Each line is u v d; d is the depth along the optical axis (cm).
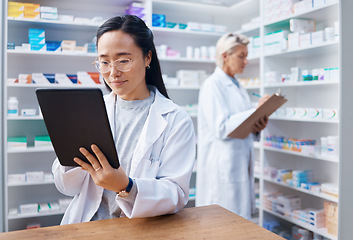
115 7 354
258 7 365
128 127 127
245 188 260
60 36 337
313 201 299
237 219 110
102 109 87
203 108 270
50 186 343
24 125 331
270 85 299
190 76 365
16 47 301
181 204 117
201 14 394
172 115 124
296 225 305
